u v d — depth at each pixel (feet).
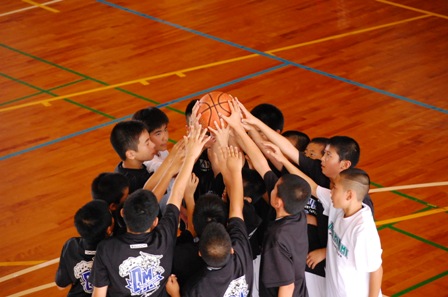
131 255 20.42
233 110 23.71
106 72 50.42
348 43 53.72
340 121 42.93
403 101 45.24
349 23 57.36
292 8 60.85
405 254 31.32
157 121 28.35
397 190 36.04
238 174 22.15
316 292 24.54
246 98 45.96
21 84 49.03
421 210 34.40
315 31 56.08
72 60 52.54
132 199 20.43
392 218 33.83
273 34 55.77
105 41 55.62
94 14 61.26
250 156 23.59
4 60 52.75
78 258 22.45
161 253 20.68
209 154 25.11
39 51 54.19
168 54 52.90
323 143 26.63
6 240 33.22
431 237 32.42
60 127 43.39
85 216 21.86
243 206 22.65
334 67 50.06
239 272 20.56
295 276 21.89
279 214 21.81
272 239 21.42
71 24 59.21
